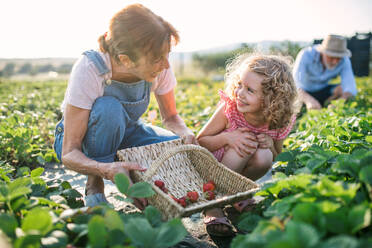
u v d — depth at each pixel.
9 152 3.39
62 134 2.30
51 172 3.13
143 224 1.31
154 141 2.46
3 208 1.58
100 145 2.13
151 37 1.81
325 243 1.02
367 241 1.02
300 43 12.17
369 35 13.39
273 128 2.34
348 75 5.37
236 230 2.02
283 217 1.41
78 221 1.50
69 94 2.04
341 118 3.23
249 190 1.81
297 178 1.48
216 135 2.47
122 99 2.23
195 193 2.00
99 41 2.04
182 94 7.84
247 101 2.20
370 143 2.37
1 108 4.85
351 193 1.30
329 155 1.91
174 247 1.84
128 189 1.60
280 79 2.21
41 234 1.31
